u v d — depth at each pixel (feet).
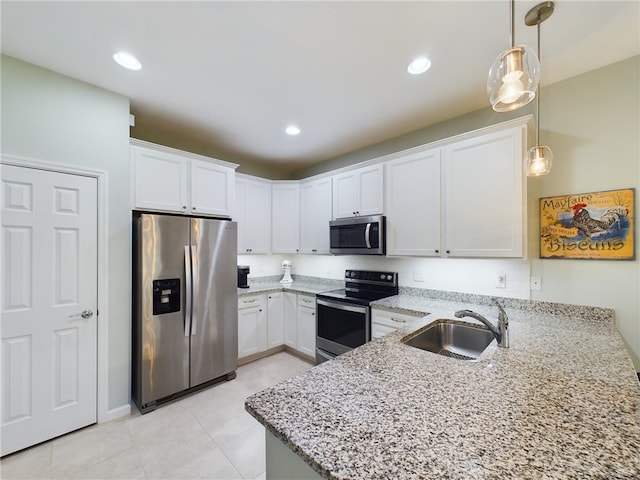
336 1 4.47
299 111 8.17
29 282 6.03
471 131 7.50
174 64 6.06
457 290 8.32
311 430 2.49
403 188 8.52
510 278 7.36
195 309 8.27
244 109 8.03
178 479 5.29
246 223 11.51
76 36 5.22
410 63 6.04
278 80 6.66
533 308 6.95
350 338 8.99
